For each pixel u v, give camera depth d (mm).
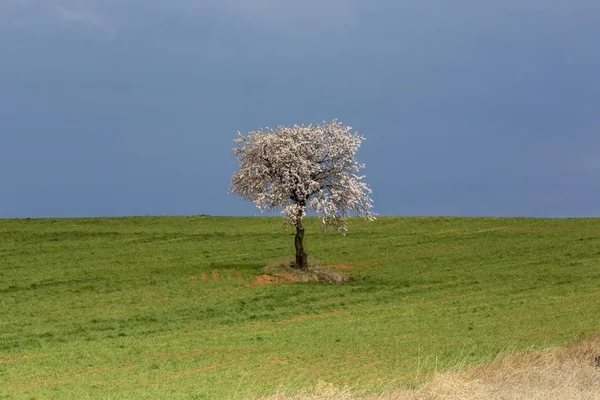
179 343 51188
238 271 80250
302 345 49062
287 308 64375
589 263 85188
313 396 29422
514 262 87375
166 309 63844
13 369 43906
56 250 95188
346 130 75875
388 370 39312
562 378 29953
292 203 75500
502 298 67438
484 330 52438
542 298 66562
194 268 82500
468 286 74312
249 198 76562
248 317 61062
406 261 89562
